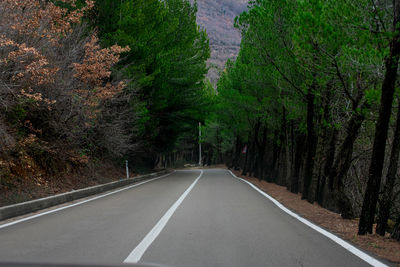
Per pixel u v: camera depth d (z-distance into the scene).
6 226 6.57
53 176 12.74
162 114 28.81
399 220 5.94
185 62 27.41
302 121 14.88
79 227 6.45
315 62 9.11
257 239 5.52
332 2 7.29
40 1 12.14
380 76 7.48
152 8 21.44
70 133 13.57
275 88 16.98
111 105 17.42
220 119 40.75
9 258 4.23
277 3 11.67
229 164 57.41
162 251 4.73
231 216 7.77
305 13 7.34
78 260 4.15
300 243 5.28
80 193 11.59
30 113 12.52
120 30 17.89
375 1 7.24
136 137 24.34
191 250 4.79
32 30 10.69
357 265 4.15
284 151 20.33
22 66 9.91
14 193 9.43
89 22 17.39
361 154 12.36
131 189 15.02
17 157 11.14
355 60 7.80
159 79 22.83
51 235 5.73
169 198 11.32
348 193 13.97
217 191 13.83
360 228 6.18
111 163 22.89
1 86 9.59
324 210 9.77
